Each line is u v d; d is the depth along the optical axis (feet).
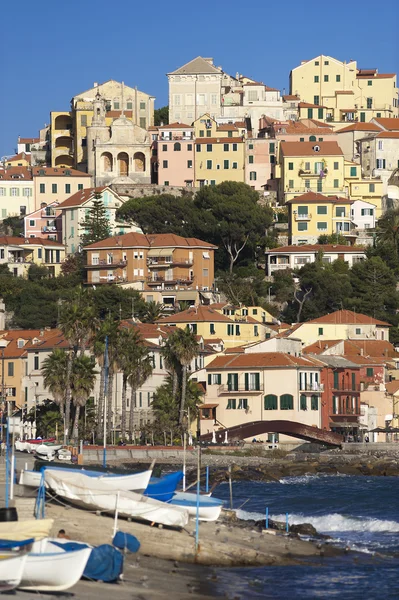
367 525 404.16
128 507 342.03
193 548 319.06
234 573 307.78
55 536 303.07
